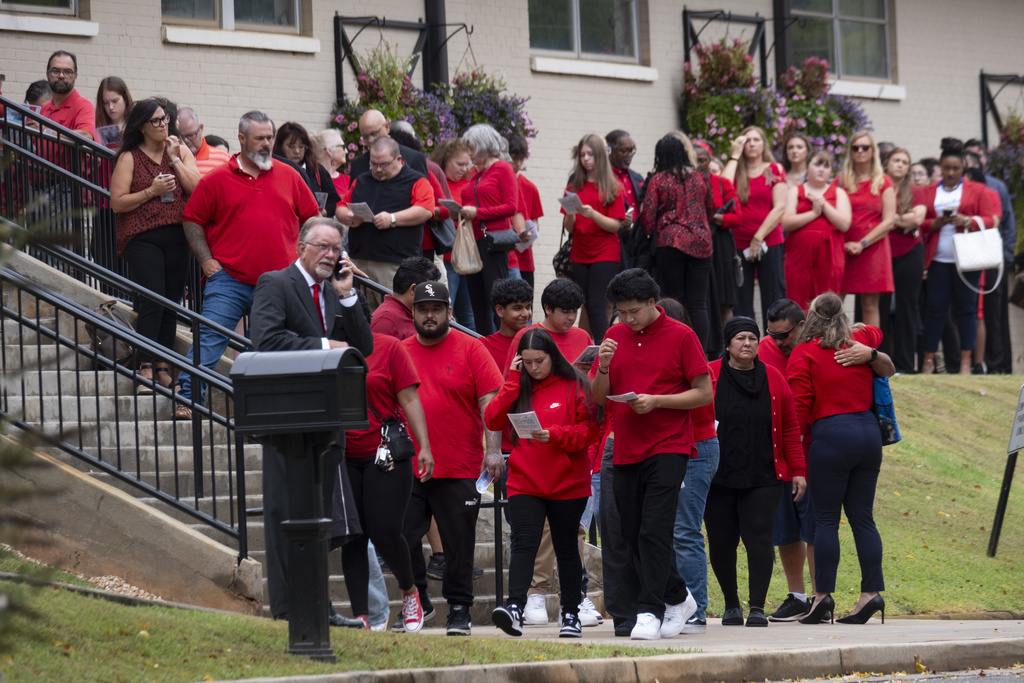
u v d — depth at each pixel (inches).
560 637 1092.5
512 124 2256.4
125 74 2028.8
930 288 2298.2
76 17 2005.4
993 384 2250.2
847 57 2847.0
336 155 1768.0
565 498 1077.8
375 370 1024.9
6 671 649.6
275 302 965.2
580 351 1191.6
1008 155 2881.4
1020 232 2854.3
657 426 1090.1
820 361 1293.1
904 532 1678.2
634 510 1119.6
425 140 2162.9
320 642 797.9
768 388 1253.7
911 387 2146.9
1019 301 1915.6
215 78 2103.8
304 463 798.5
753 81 2513.5
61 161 1588.3
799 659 993.5
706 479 1207.6
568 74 2448.3
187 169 1408.7
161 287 1387.8
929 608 1467.8
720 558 1279.5
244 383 794.2
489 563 1337.4
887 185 2087.8
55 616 770.8
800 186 2063.2
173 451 1243.8
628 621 1160.8
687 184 1690.5
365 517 1021.8
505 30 2395.4
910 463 1893.5
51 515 1121.4
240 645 800.3
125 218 1385.3
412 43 2299.5
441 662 839.1
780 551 1378.0
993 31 3026.6
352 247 1545.3
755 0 2679.6
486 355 1103.6
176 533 1115.9
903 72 2891.2
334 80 2218.3
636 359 1090.7
